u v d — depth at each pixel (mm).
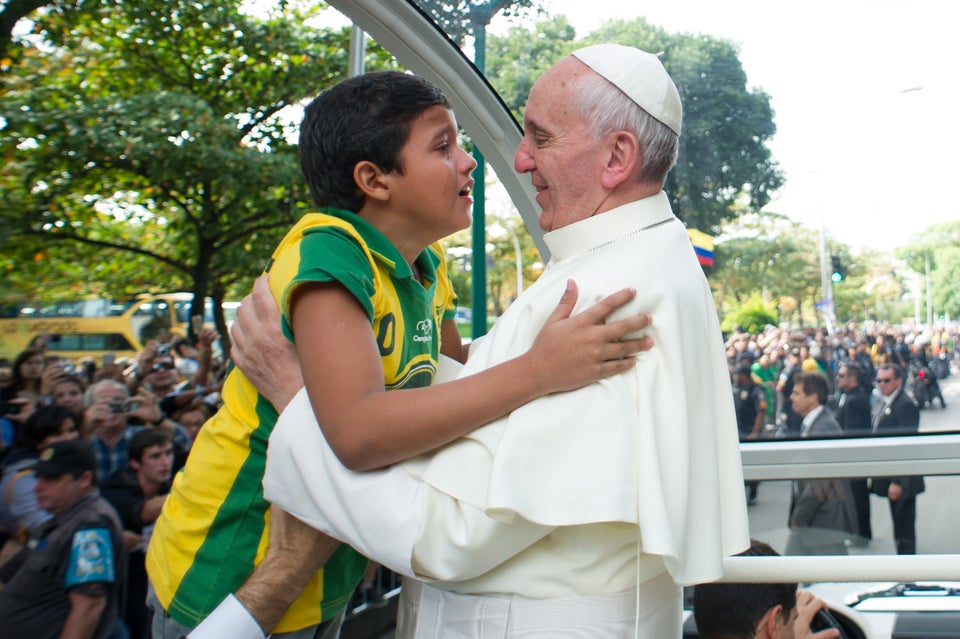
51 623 2959
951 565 1303
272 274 1310
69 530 3045
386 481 1152
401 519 1125
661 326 1135
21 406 4668
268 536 1346
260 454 1346
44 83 9641
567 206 1277
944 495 2381
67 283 11273
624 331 1100
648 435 1087
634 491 1067
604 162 1231
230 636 1254
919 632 2426
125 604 3209
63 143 9016
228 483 1351
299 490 1214
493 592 1205
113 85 10398
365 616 4680
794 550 2475
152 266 12031
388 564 1154
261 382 1294
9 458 3672
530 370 1093
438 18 2213
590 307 1129
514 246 8477
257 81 10500
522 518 1116
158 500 3500
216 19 9844
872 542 2416
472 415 1095
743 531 1233
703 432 1161
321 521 1201
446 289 1691
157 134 9102
